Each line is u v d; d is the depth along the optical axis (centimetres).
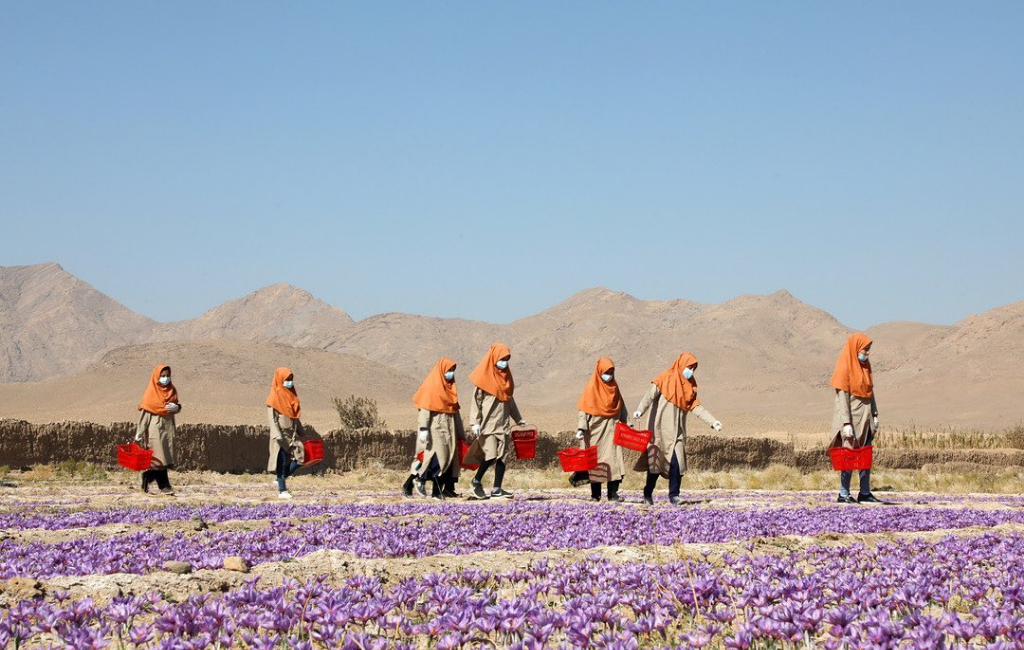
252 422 5831
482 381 1870
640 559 978
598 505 1694
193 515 1441
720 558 991
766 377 14812
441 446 1877
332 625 552
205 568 876
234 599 631
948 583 802
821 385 14550
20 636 550
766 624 539
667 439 1756
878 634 531
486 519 1370
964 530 1341
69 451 2659
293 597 685
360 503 1759
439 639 565
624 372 16012
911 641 571
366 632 617
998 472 3381
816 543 1174
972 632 536
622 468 1800
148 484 2036
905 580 782
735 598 668
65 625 562
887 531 1345
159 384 1986
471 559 966
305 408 8419
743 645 525
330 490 2277
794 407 13000
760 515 1484
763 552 1077
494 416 1881
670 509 1612
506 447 1908
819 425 7244
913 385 12888
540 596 750
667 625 607
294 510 1552
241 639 548
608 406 1800
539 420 6259
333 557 927
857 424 1912
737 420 7475
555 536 1184
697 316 19088
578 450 1797
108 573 868
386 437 3181
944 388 12381
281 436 1906
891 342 16638
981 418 10419
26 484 2234
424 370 17050
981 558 988
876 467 3466
